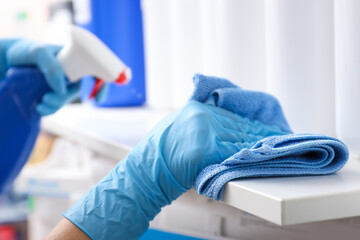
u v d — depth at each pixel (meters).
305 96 0.91
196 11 1.34
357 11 0.76
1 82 1.07
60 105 1.10
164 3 1.51
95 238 0.66
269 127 0.78
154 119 1.48
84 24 1.70
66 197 1.51
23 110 1.07
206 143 0.65
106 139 1.10
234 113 0.77
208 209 0.90
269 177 0.63
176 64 1.43
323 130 0.92
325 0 0.88
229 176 0.60
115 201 0.67
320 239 0.74
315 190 0.55
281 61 0.93
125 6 1.64
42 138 1.77
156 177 0.67
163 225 1.00
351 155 0.83
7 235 1.83
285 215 0.51
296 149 0.62
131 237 0.67
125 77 1.14
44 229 1.57
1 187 1.11
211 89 0.75
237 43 1.09
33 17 2.45
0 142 1.06
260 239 0.83
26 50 1.05
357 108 0.77
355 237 0.69
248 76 1.10
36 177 1.53
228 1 1.09
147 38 1.63
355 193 0.55
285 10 0.91
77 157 1.65
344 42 0.78
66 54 1.05
